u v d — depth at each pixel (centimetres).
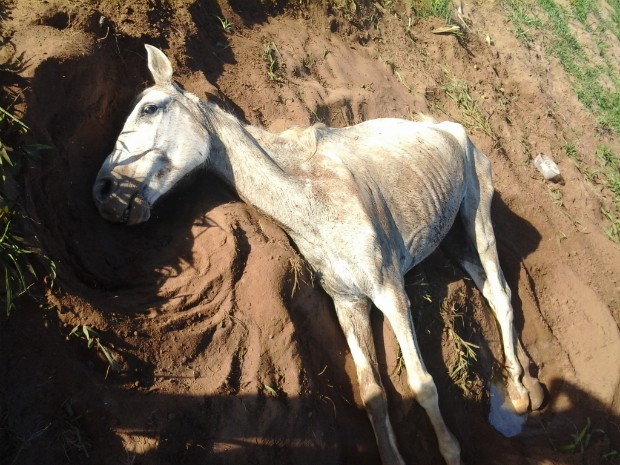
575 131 445
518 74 460
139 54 236
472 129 366
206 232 199
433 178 256
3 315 147
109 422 149
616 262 345
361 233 210
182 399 164
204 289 186
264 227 211
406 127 275
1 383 141
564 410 269
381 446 198
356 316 215
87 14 216
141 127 200
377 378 207
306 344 200
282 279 196
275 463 172
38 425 141
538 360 286
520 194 338
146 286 184
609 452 250
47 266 159
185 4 270
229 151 215
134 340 165
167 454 153
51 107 187
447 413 228
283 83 292
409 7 436
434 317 242
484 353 261
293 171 220
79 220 186
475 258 283
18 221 158
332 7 366
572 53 553
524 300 299
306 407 185
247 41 299
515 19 532
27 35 194
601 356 291
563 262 327
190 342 175
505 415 256
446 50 429
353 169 228
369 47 380
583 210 370
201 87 250
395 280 215
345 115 310
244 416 172
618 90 545
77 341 156
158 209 205
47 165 179
